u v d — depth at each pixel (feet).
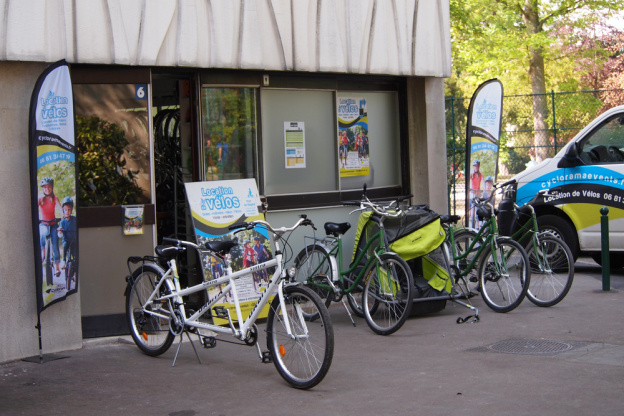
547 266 27.71
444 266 26.73
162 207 29.43
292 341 18.85
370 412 16.34
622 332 23.41
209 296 23.79
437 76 32.53
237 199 26.61
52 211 21.94
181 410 17.04
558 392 17.24
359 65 29.76
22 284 22.12
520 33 76.95
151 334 22.43
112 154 24.64
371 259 25.13
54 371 20.80
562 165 34.86
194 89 27.40
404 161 33.83
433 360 20.86
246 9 26.45
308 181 30.78
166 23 24.54
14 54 21.48
